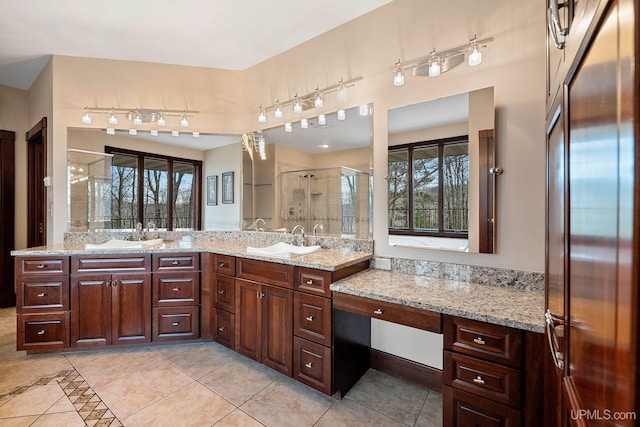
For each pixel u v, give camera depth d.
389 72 2.29
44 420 1.73
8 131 3.66
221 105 3.33
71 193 3.02
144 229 3.25
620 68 0.44
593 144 0.57
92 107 3.07
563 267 0.81
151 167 3.26
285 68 2.95
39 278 2.46
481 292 1.72
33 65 3.22
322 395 2.02
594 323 0.56
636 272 0.41
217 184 3.33
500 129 1.84
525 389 1.27
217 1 2.26
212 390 2.05
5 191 3.64
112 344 2.58
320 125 2.68
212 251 2.69
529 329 1.25
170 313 2.68
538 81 1.72
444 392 1.48
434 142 2.09
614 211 0.47
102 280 2.57
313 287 2.00
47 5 2.29
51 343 2.48
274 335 2.22
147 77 3.19
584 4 0.63
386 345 2.29
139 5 2.30
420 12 2.14
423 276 2.10
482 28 1.90
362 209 2.44
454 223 2.01
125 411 1.82
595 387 0.56
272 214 3.04
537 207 1.73
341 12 2.39
